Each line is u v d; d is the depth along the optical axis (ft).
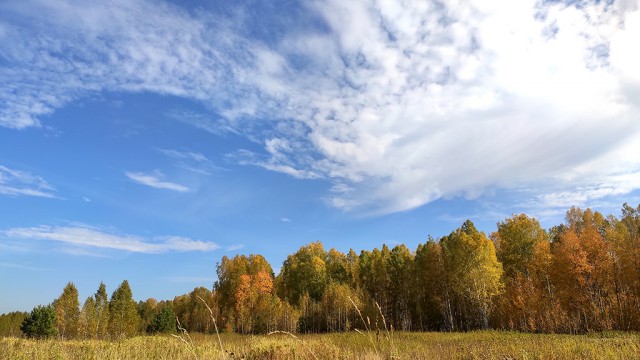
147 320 257.96
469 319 156.56
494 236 161.58
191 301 230.48
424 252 169.48
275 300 170.19
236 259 233.35
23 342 44.09
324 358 35.86
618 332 83.25
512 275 139.85
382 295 171.22
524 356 39.27
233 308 194.39
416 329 167.43
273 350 44.11
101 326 154.71
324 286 201.05
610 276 103.81
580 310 109.70
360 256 212.84
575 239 110.83
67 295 153.58
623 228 142.72
